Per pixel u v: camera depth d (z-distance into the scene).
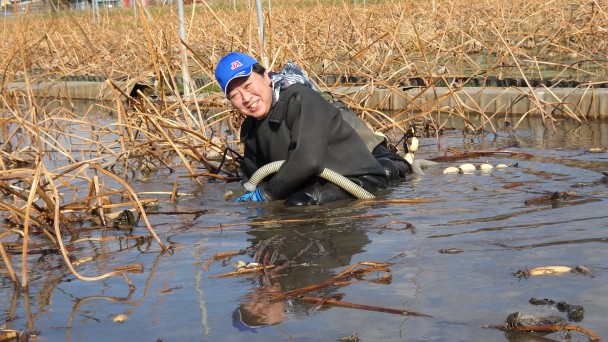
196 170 6.55
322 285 3.23
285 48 7.54
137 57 12.67
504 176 5.47
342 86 9.41
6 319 3.09
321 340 2.68
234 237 4.18
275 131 5.08
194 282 3.42
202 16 18.22
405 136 6.12
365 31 11.06
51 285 3.51
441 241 3.80
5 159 7.47
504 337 2.61
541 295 2.96
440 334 2.67
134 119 7.48
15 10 7.44
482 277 3.21
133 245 4.15
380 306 2.96
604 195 4.61
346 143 5.16
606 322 2.68
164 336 2.81
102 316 3.06
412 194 5.04
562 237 3.72
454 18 14.62
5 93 8.51
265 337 2.74
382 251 3.71
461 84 8.02
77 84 13.23
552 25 13.87
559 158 6.07
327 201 4.94
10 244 4.28
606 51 11.30
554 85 8.75
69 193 5.74
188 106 7.92
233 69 4.96
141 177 6.34
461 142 7.22
